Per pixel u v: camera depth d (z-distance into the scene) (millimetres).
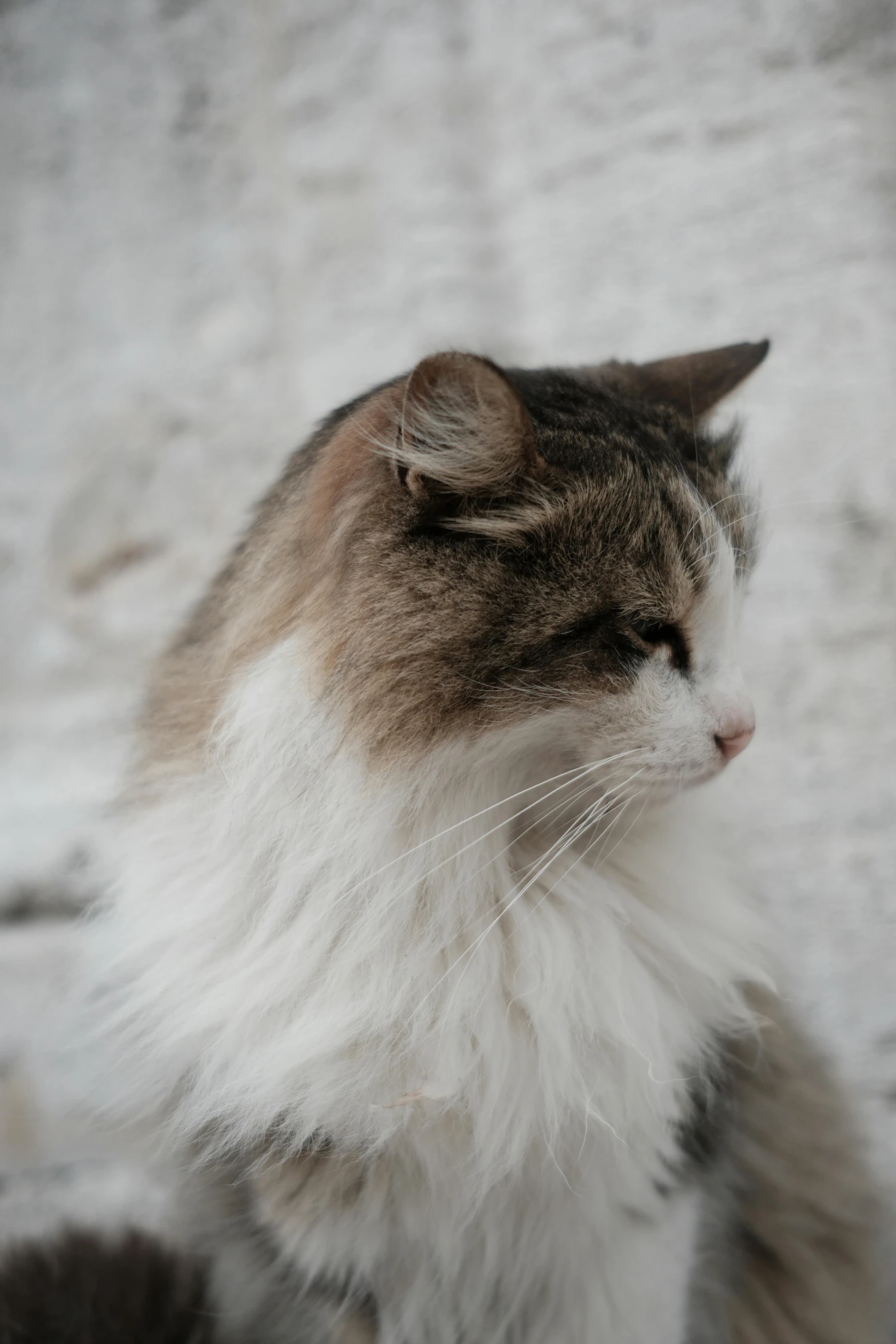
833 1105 709
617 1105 605
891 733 807
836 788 808
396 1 935
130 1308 676
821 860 803
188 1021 616
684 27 858
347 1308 624
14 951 828
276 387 976
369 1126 598
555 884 616
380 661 594
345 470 608
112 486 1002
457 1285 629
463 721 596
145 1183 773
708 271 853
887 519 815
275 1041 604
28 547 1016
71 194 1022
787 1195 684
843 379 827
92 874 746
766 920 681
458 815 604
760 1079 671
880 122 837
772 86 846
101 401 1012
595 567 602
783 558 823
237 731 606
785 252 841
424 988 600
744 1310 682
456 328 915
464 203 927
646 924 626
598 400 651
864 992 790
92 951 666
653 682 606
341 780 595
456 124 929
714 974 631
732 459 678
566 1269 628
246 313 983
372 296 941
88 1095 701
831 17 836
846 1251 700
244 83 979
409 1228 611
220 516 980
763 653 821
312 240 958
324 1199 611
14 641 1009
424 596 597
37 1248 698
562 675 600
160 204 1004
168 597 982
